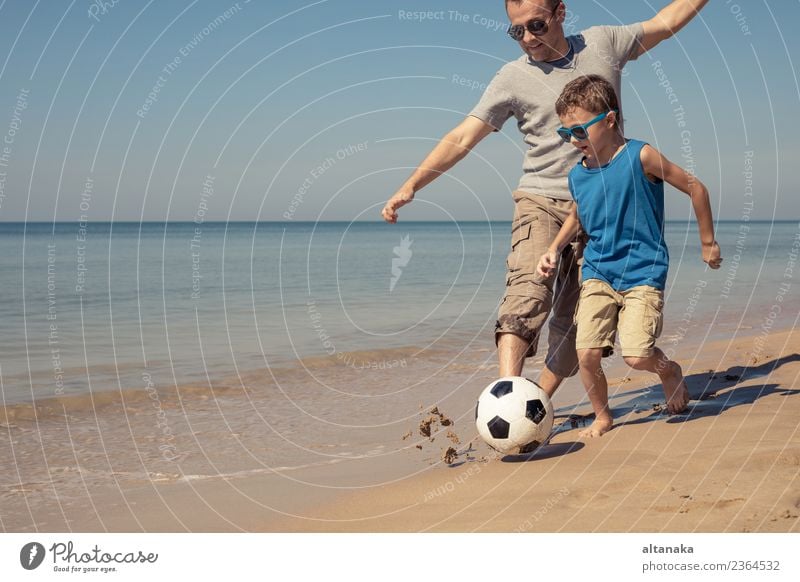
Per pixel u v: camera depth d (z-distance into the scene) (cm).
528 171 453
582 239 451
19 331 1048
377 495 371
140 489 416
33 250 4291
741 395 484
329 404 629
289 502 380
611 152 414
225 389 691
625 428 426
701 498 301
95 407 622
